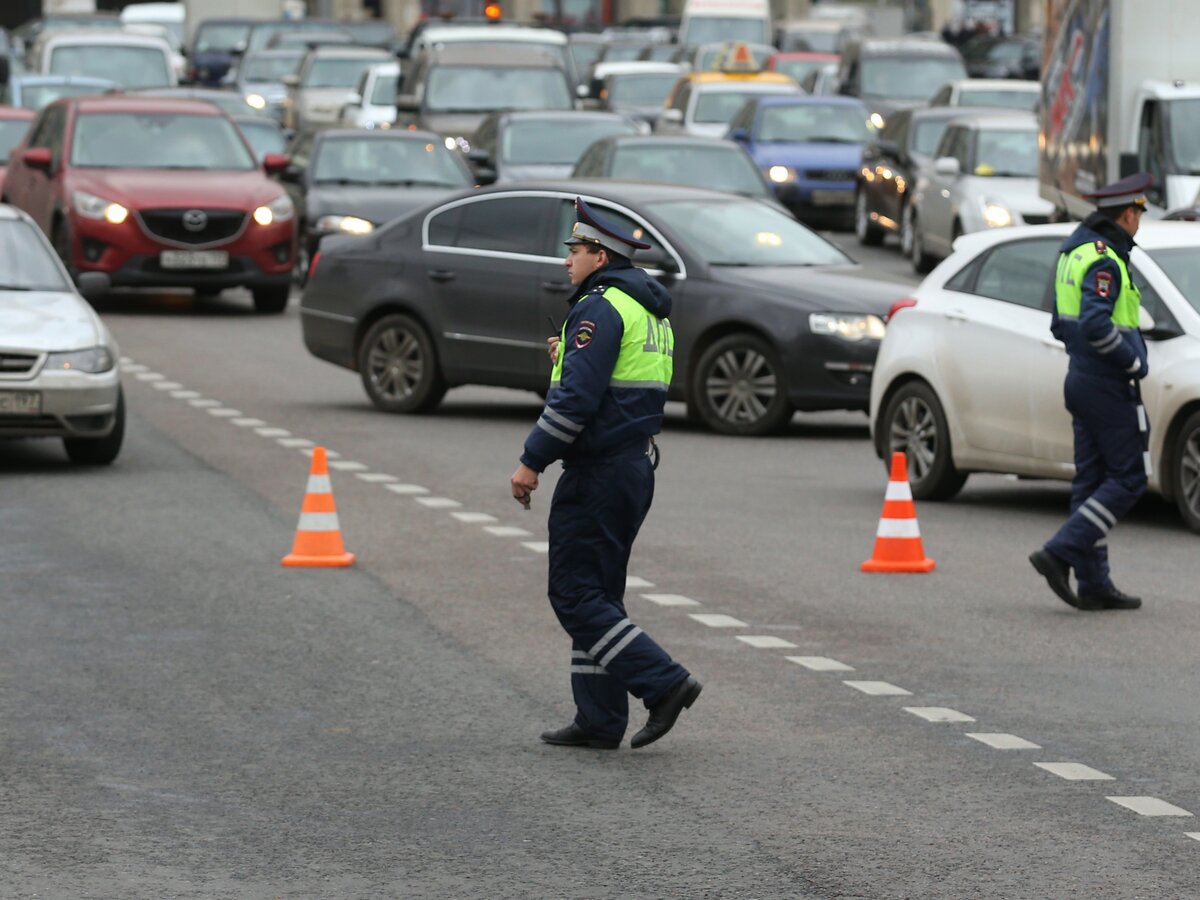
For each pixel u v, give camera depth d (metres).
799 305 55.12
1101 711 27.84
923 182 104.06
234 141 85.38
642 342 25.61
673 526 42.06
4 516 42.28
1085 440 34.47
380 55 152.25
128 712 27.42
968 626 33.16
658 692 25.59
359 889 20.67
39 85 124.00
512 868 21.33
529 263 57.69
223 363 69.69
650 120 151.62
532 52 118.19
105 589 35.28
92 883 20.80
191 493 45.25
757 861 21.56
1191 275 42.41
